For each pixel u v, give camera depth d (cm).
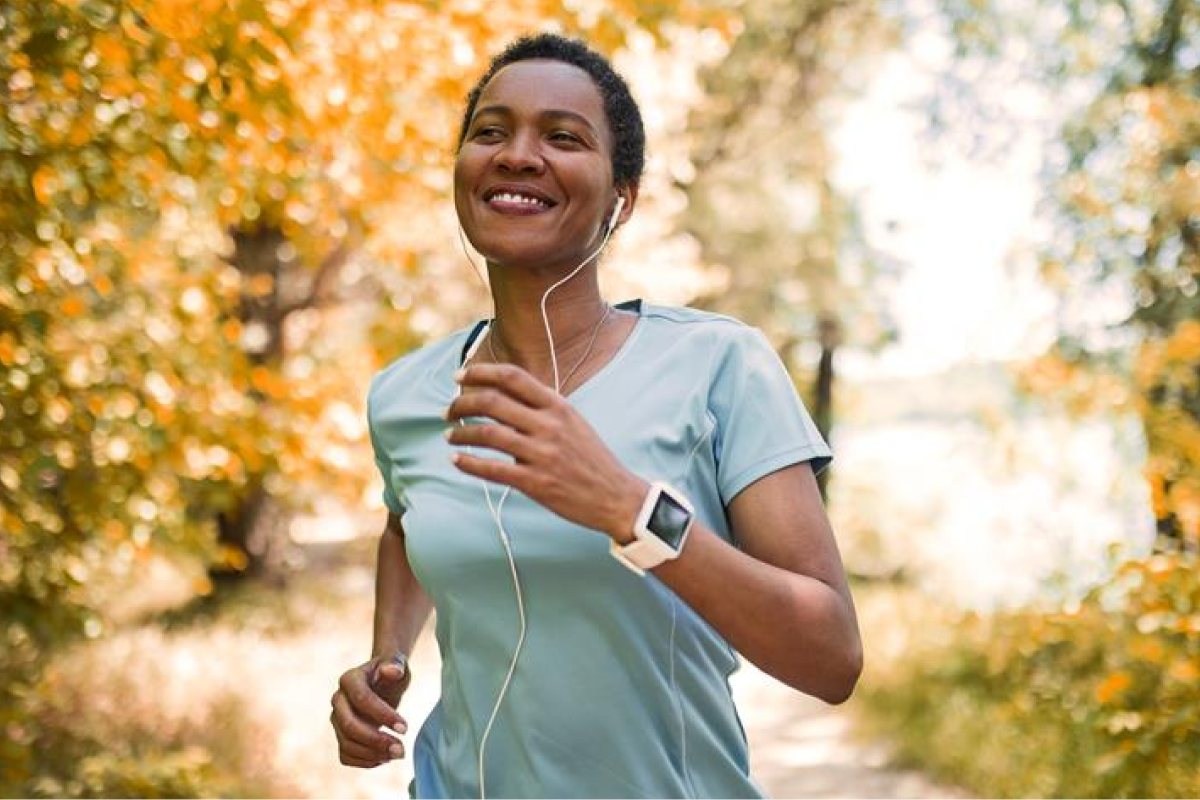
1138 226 839
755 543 193
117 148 455
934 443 2420
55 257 480
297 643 1177
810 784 819
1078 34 1008
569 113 200
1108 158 973
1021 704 752
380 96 502
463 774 204
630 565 170
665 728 194
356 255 1019
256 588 1431
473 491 197
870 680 1018
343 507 828
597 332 207
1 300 459
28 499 561
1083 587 711
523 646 193
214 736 726
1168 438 594
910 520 2078
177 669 887
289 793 679
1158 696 551
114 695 745
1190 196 788
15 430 522
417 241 681
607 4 522
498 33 509
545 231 199
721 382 198
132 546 619
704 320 206
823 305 2228
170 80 434
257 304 1185
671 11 532
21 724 602
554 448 164
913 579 1972
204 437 575
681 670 194
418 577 205
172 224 607
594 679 191
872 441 2947
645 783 193
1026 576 864
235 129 452
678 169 955
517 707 194
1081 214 889
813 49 1683
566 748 193
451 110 530
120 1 409
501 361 212
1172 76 947
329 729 798
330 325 1105
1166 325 897
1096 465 807
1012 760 723
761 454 193
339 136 518
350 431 626
